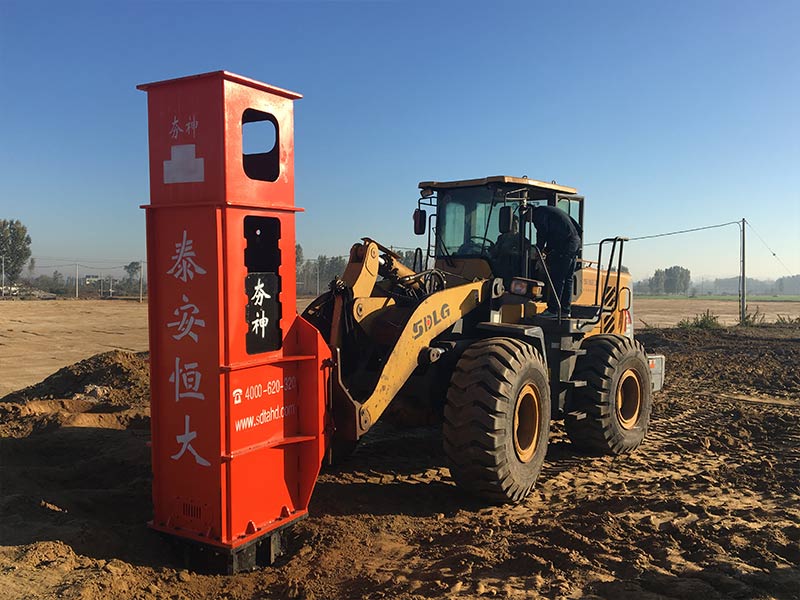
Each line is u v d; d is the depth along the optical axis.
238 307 3.82
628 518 4.89
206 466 3.82
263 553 4.11
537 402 5.79
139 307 36.03
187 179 3.83
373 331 5.71
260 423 4.02
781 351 16.45
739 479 6.09
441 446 7.36
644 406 7.71
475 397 5.28
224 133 3.67
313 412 4.32
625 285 9.21
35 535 3.93
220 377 3.74
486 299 6.47
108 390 9.71
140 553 4.03
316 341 4.29
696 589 3.60
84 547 3.86
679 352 17.09
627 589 3.62
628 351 7.39
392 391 5.24
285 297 4.20
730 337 20.69
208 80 3.72
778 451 7.30
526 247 6.96
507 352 5.50
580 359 7.27
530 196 7.33
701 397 10.78
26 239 67.19
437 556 4.27
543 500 5.66
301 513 4.34
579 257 7.65
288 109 4.16
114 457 6.11
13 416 8.19
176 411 3.93
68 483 5.62
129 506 4.98
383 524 4.88
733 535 4.48
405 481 6.05
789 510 5.14
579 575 3.85
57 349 18.31
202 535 3.86
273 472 4.14
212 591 3.68
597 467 6.71
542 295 7.19
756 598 3.53
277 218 4.12
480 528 4.77
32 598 3.14
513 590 3.66
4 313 30.00
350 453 6.53
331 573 4.00
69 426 7.30
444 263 7.23
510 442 5.34
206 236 3.76
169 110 3.88
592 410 7.00
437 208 7.42
